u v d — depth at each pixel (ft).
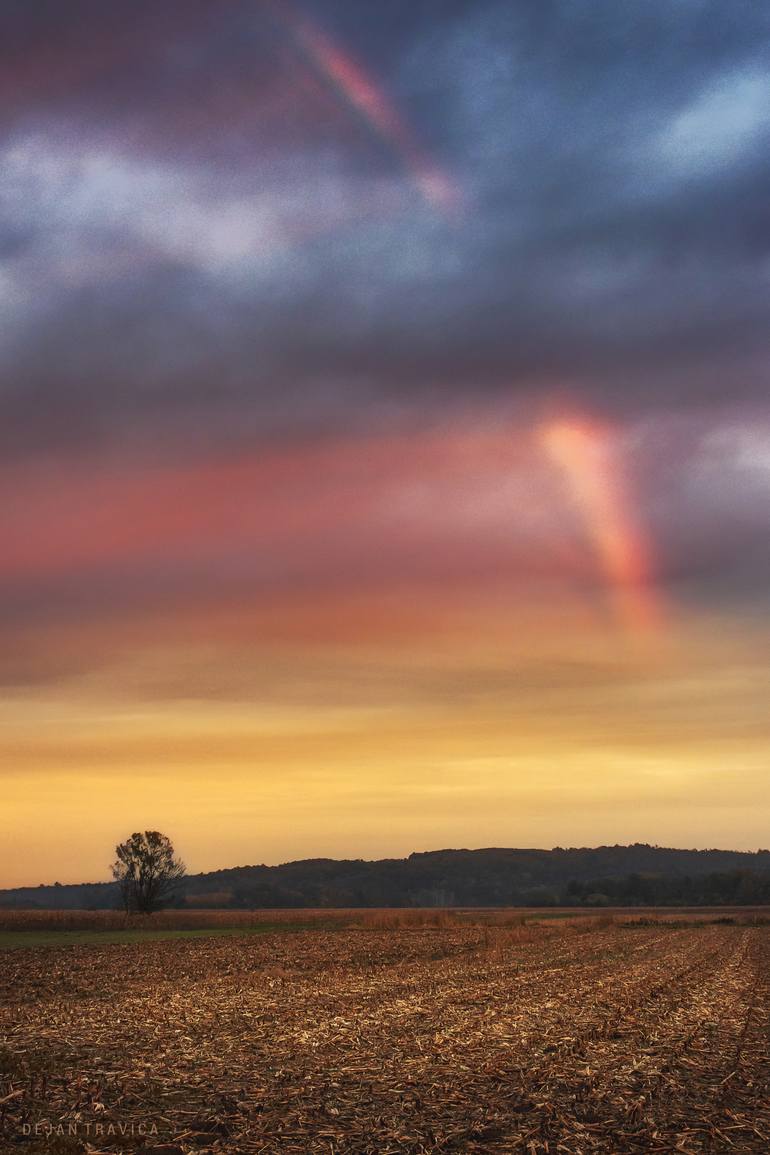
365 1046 76.33
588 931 326.03
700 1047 77.87
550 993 120.26
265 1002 109.09
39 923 337.31
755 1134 51.06
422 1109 55.36
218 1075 63.93
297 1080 62.59
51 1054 71.87
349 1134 49.83
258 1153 46.21
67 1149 45.83
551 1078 64.39
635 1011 101.60
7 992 123.54
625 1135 50.60
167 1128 50.47
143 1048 74.84
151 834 397.19
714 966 171.01
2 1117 51.88
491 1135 50.49
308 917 426.51
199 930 327.26
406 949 221.46
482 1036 82.12
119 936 284.82
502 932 310.65
